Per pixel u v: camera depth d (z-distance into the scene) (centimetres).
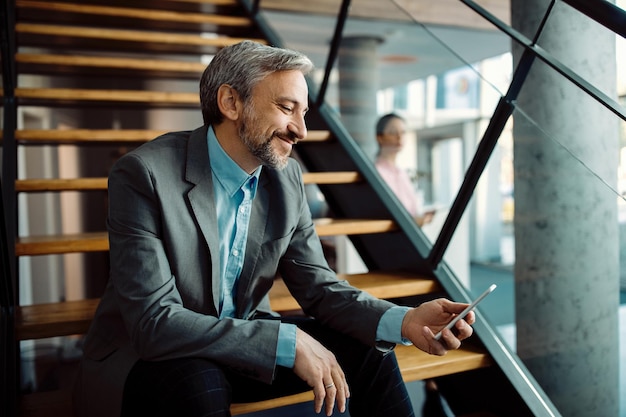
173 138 132
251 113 123
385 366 129
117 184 122
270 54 122
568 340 170
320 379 114
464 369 166
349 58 260
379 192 226
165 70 308
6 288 154
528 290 183
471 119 246
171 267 123
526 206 180
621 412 157
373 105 265
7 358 143
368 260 231
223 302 135
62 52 313
